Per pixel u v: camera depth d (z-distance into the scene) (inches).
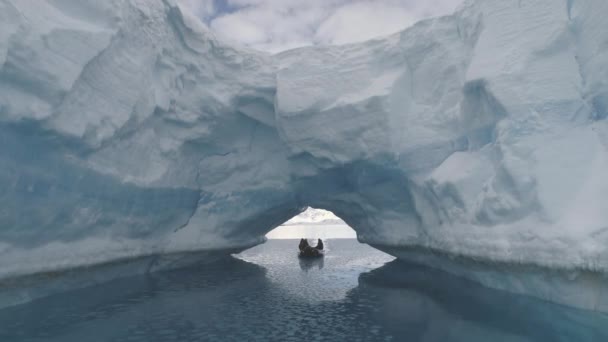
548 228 226.1
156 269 445.1
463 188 315.3
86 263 313.6
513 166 255.4
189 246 461.1
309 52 457.4
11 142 235.1
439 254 363.6
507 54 285.7
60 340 195.3
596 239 199.6
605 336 178.2
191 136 433.7
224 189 494.0
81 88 275.4
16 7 223.1
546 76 263.6
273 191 507.8
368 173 442.6
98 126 291.7
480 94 306.2
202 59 432.5
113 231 355.3
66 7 271.0
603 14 237.5
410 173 402.9
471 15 358.9
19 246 260.8
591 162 229.9
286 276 433.4
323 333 211.3
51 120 250.7
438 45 398.9
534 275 235.0
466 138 359.9
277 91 442.6
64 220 291.4
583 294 209.3
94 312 251.1
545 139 251.0
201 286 359.9
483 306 251.6
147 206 387.5
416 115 407.2
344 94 432.5
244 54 464.4
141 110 345.4
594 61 241.0
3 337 198.1
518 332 197.0
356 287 353.7
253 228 563.2
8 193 239.6
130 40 325.4
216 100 438.0
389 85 409.7
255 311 262.2
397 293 319.6
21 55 225.6
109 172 322.7
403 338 199.3
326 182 491.2
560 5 271.4
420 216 398.6
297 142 450.0
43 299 278.1
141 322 232.2
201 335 207.9
